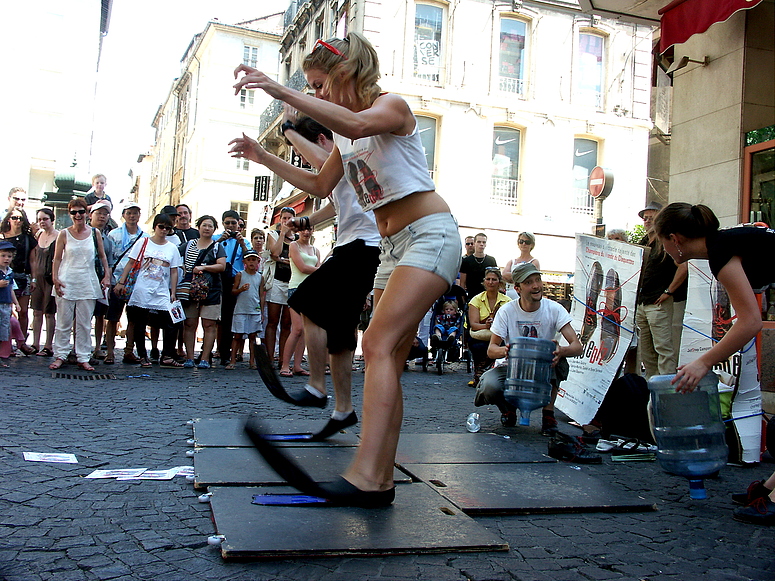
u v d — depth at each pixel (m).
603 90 21.84
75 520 2.66
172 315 8.30
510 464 3.91
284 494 2.96
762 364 5.88
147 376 7.43
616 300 5.23
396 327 2.61
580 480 3.61
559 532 2.82
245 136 3.14
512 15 20.98
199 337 13.80
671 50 8.27
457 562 2.40
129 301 8.23
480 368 8.46
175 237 8.88
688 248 3.38
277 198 25.20
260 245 9.98
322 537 2.47
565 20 21.28
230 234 8.93
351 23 20.16
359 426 4.86
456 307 10.38
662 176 24.20
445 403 6.77
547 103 21.17
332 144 4.23
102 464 3.52
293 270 8.12
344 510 2.80
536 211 21.14
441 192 20.33
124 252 8.41
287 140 4.25
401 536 2.53
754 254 3.08
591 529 2.89
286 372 8.25
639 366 6.51
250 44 35.44
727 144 7.43
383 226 2.86
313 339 4.11
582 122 21.55
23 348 9.02
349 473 2.52
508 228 20.89
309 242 8.35
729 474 4.12
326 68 2.75
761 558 2.62
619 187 21.94
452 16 20.22
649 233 6.22
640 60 21.98
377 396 2.55
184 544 2.45
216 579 2.16
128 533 2.54
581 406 5.22
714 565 2.53
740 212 7.23
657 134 23.98
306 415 5.37
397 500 3.00
